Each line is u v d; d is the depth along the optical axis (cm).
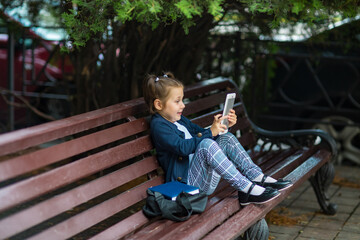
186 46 482
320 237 381
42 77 675
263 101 627
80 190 253
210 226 273
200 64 572
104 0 286
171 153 312
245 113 445
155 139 307
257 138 455
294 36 521
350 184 534
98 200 425
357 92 608
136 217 272
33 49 641
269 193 295
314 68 614
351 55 604
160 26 396
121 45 469
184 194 275
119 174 281
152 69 490
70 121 258
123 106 306
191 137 331
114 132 286
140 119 313
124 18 276
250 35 552
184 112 362
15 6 456
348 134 621
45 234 229
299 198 481
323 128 636
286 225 405
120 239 255
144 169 302
